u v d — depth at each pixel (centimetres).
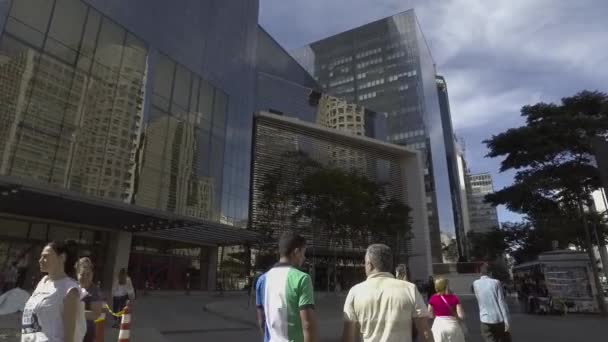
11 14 1925
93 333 488
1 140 1819
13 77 1902
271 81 5925
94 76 2316
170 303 2078
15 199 1806
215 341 1073
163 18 2869
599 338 1176
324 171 3425
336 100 6894
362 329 339
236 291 3459
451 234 8800
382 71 9825
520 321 1669
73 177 2120
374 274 357
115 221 2389
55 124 2066
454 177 12694
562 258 2059
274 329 302
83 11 2291
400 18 10119
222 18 3559
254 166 4578
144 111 2614
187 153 2939
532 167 2588
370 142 6091
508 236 2753
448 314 584
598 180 2366
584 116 2358
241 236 3028
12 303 523
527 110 2542
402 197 6475
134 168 2478
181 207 2812
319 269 5006
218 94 3359
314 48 11344
